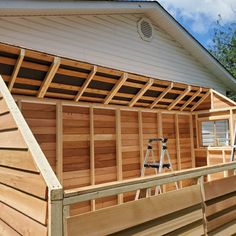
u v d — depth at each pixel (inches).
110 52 207.9
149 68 237.5
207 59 285.4
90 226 53.5
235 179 106.9
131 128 205.2
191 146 255.9
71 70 144.3
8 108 66.3
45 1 156.1
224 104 233.3
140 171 206.2
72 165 167.5
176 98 222.2
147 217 66.3
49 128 159.2
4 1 139.8
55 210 47.5
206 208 88.7
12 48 117.0
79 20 190.5
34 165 52.4
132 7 212.4
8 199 64.1
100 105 185.0
